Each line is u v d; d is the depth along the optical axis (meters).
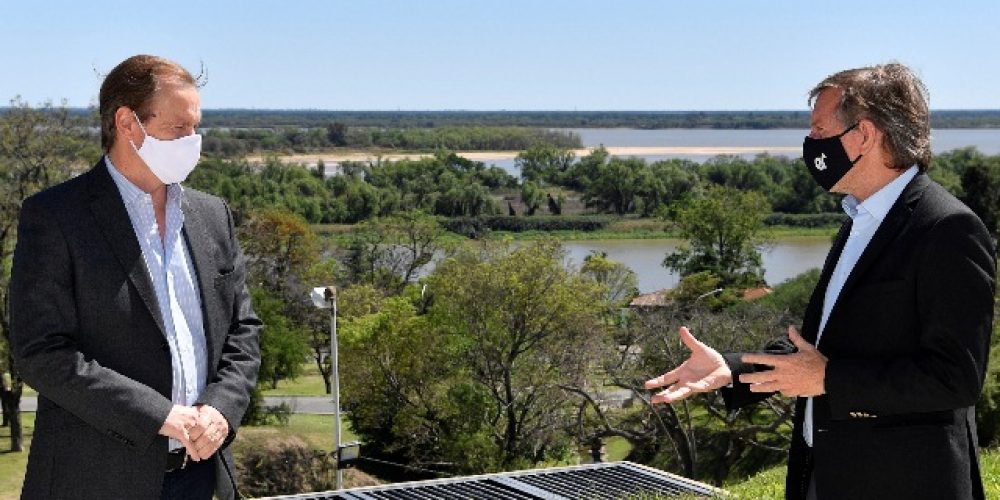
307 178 124.25
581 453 37.19
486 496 6.79
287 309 55.81
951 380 3.20
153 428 3.70
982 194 71.19
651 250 113.25
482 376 38.66
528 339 38.03
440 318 38.75
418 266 65.38
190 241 4.09
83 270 3.82
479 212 136.50
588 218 136.88
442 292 39.03
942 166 105.81
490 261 40.00
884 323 3.37
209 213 4.22
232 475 4.16
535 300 37.59
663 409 33.09
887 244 3.38
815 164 3.53
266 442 32.44
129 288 3.86
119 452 3.80
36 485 3.89
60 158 38.72
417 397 39.66
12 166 38.25
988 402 19.64
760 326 36.59
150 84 3.82
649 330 35.84
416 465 38.06
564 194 159.25
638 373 35.41
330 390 55.31
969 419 3.46
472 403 37.59
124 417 3.69
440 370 39.16
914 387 3.23
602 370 37.53
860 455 3.42
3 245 37.44
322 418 47.38
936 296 3.24
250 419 42.72
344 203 122.44
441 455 38.34
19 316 3.79
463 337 38.31
